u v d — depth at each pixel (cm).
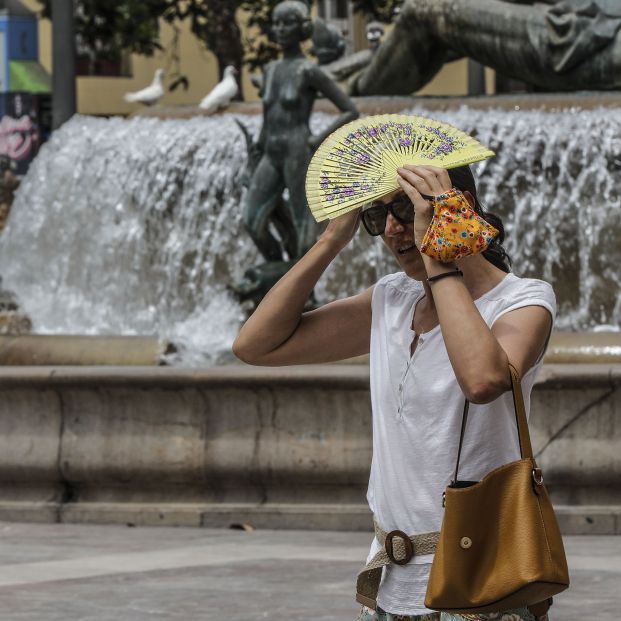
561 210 2556
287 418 1680
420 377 605
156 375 1692
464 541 571
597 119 2562
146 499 1748
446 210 594
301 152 2234
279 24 2250
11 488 1803
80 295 2805
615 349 1875
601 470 1620
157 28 5988
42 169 2852
